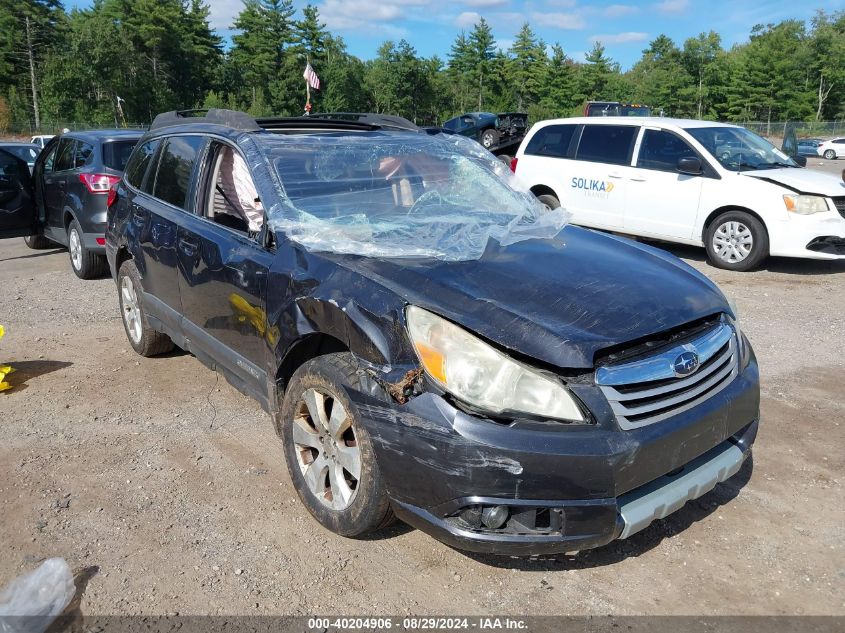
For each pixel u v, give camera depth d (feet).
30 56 257.14
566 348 8.29
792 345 19.04
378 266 9.84
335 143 13.33
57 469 12.26
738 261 28.40
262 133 13.26
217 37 307.37
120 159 26.55
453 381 8.32
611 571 9.68
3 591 9.07
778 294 24.81
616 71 337.31
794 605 9.02
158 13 269.64
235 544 10.18
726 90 260.21
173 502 11.25
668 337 9.20
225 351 12.60
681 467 9.26
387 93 298.56
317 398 9.92
